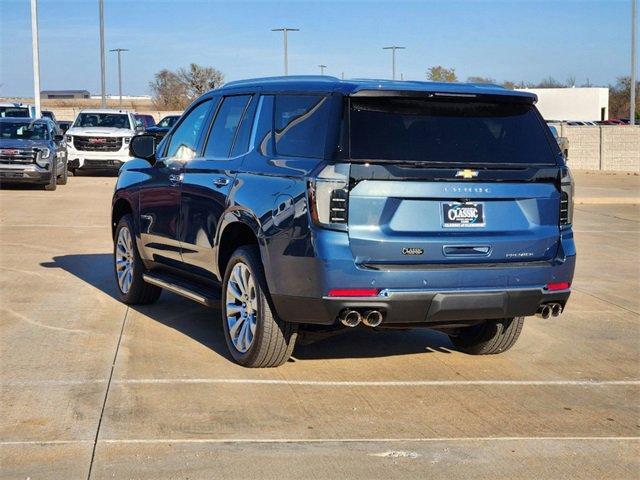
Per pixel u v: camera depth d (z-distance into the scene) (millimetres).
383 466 5168
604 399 6539
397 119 6422
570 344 8164
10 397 6207
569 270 6770
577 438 5695
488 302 6488
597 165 38688
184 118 8562
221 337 8008
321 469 5102
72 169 28688
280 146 6816
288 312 6469
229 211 7090
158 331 8172
